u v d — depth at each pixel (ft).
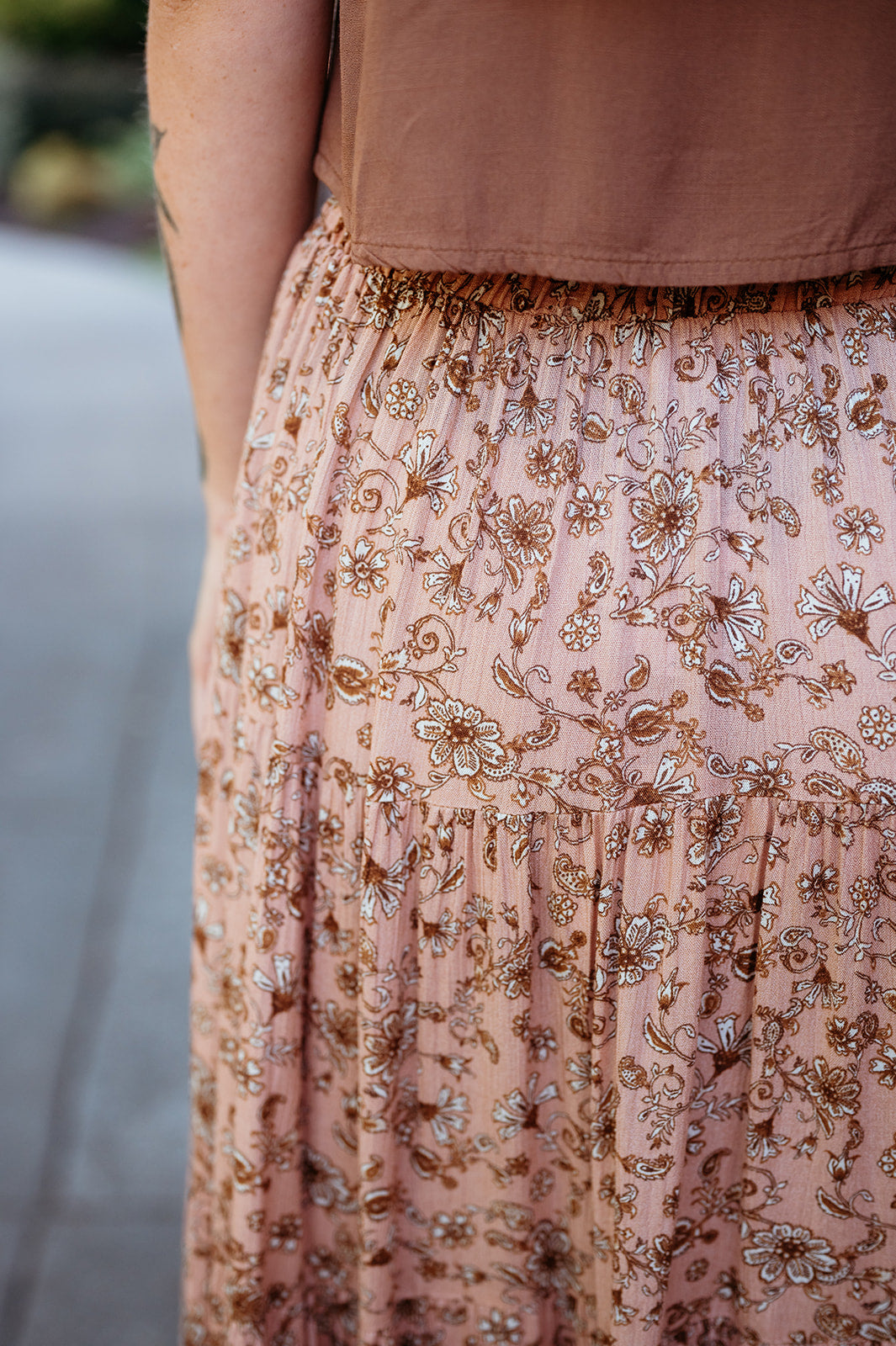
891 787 2.60
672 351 2.61
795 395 2.60
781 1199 2.81
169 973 5.53
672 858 2.66
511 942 2.76
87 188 28.66
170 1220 4.33
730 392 2.60
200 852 3.17
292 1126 3.03
